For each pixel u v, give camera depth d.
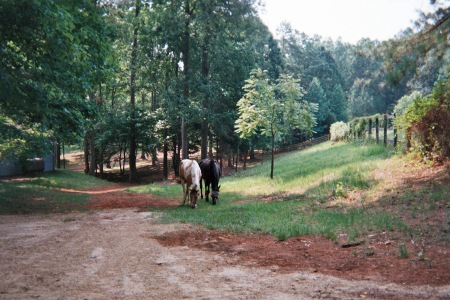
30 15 10.94
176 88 31.00
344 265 6.07
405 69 11.45
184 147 33.50
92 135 39.47
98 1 18.16
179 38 30.73
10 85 12.46
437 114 12.46
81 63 14.46
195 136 41.72
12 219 11.34
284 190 16.25
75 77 14.55
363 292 4.78
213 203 14.73
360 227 8.22
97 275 5.52
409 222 8.07
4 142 22.25
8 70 12.71
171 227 9.63
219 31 31.02
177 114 31.47
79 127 17.02
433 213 8.39
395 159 15.40
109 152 50.31
